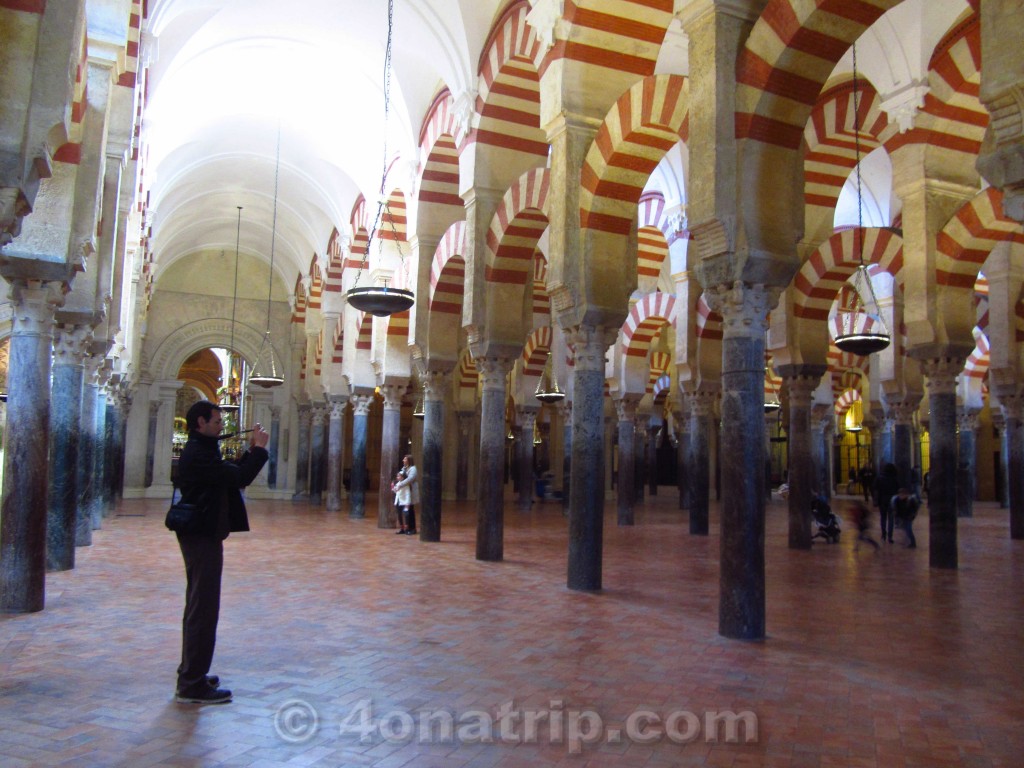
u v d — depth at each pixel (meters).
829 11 5.83
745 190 6.20
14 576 6.61
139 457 25.89
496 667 5.00
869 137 11.70
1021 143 3.93
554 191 8.71
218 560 4.30
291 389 28.06
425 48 12.59
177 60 13.16
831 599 7.57
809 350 12.30
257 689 4.47
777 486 34.94
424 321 14.05
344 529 15.38
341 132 17.12
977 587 8.31
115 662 5.01
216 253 27.72
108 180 9.05
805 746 3.68
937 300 10.15
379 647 5.50
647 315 17.69
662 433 35.94
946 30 9.92
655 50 8.82
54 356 8.83
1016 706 4.28
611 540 13.22
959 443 20.91
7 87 4.41
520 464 22.45
